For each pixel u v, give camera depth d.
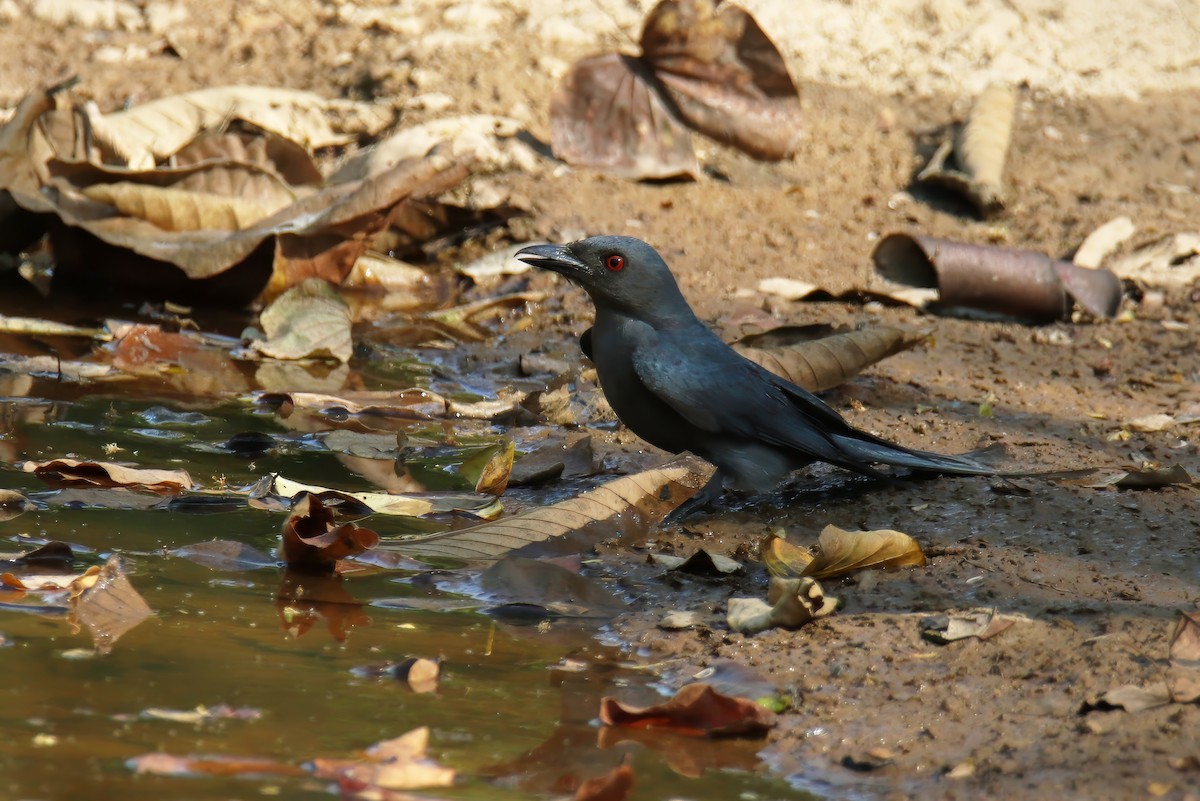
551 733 6.25
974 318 14.31
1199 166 18.39
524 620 7.63
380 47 18.45
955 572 8.12
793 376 11.20
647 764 6.04
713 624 7.62
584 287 9.50
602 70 16.86
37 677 6.39
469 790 5.66
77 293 13.91
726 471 9.34
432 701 6.48
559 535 8.70
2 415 10.41
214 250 13.32
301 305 12.90
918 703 6.61
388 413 11.21
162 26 18.52
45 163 13.72
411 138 15.73
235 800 5.39
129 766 5.60
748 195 16.91
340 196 13.90
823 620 7.54
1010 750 6.12
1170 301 14.90
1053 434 10.87
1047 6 20.97
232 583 7.80
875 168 17.84
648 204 16.36
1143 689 6.44
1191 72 20.62
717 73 17.03
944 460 9.56
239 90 16.30
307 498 8.08
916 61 19.98
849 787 5.89
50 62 17.38
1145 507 9.12
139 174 13.76
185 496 8.95
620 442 10.74
